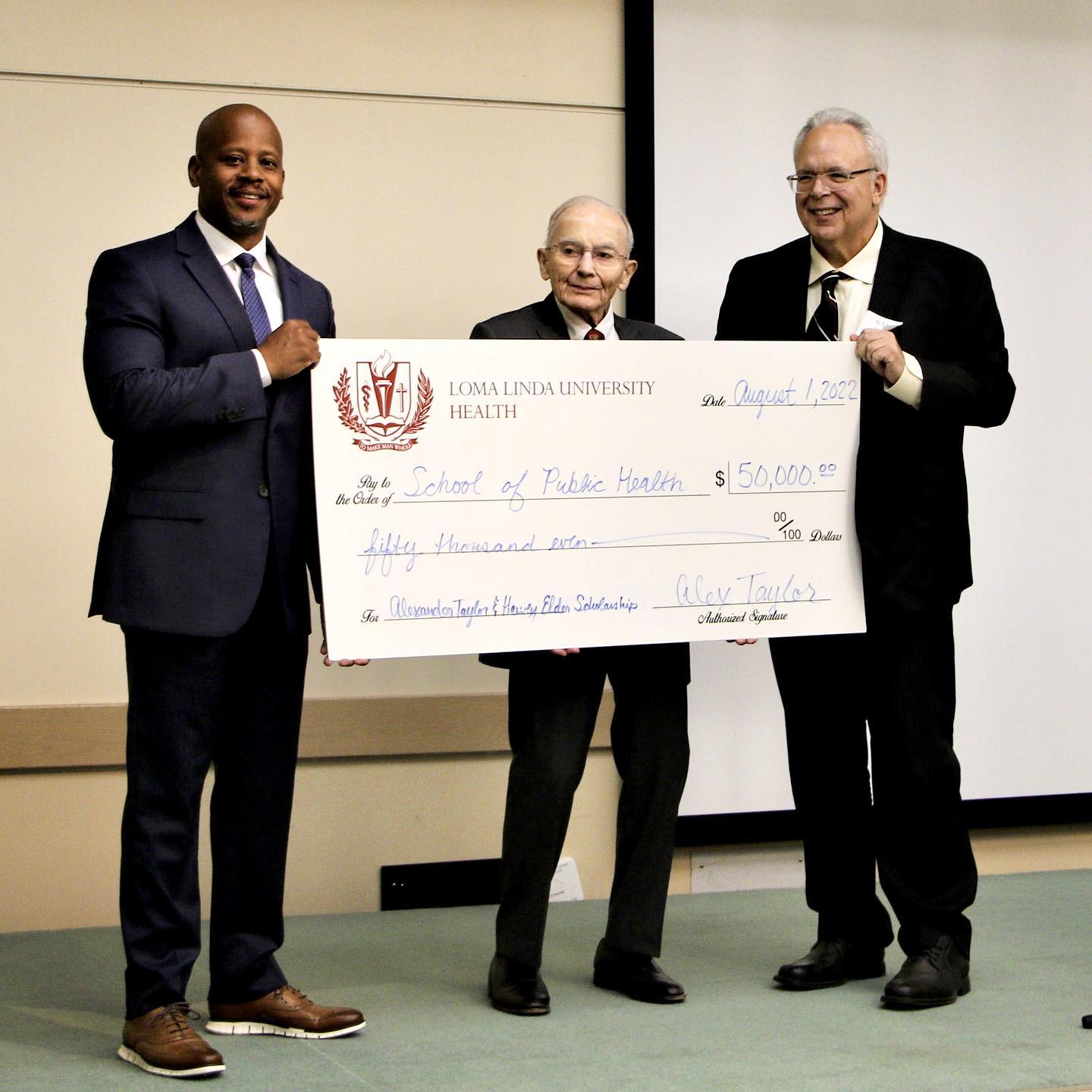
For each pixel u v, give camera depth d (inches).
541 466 111.8
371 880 160.1
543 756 115.6
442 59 161.3
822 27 167.3
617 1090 96.9
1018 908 153.6
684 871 167.9
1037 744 174.6
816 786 123.6
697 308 165.0
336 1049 105.9
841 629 117.3
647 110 163.0
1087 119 174.4
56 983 126.4
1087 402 174.9
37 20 151.3
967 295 119.6
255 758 107.9
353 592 108.5
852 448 117.2
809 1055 104.4
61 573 153.6
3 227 151.3
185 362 102.4
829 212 115.9
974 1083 98.7
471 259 162.6
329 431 107.7
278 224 157.5
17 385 152.1
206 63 155.3
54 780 152.8
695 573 114.7
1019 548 173.6
